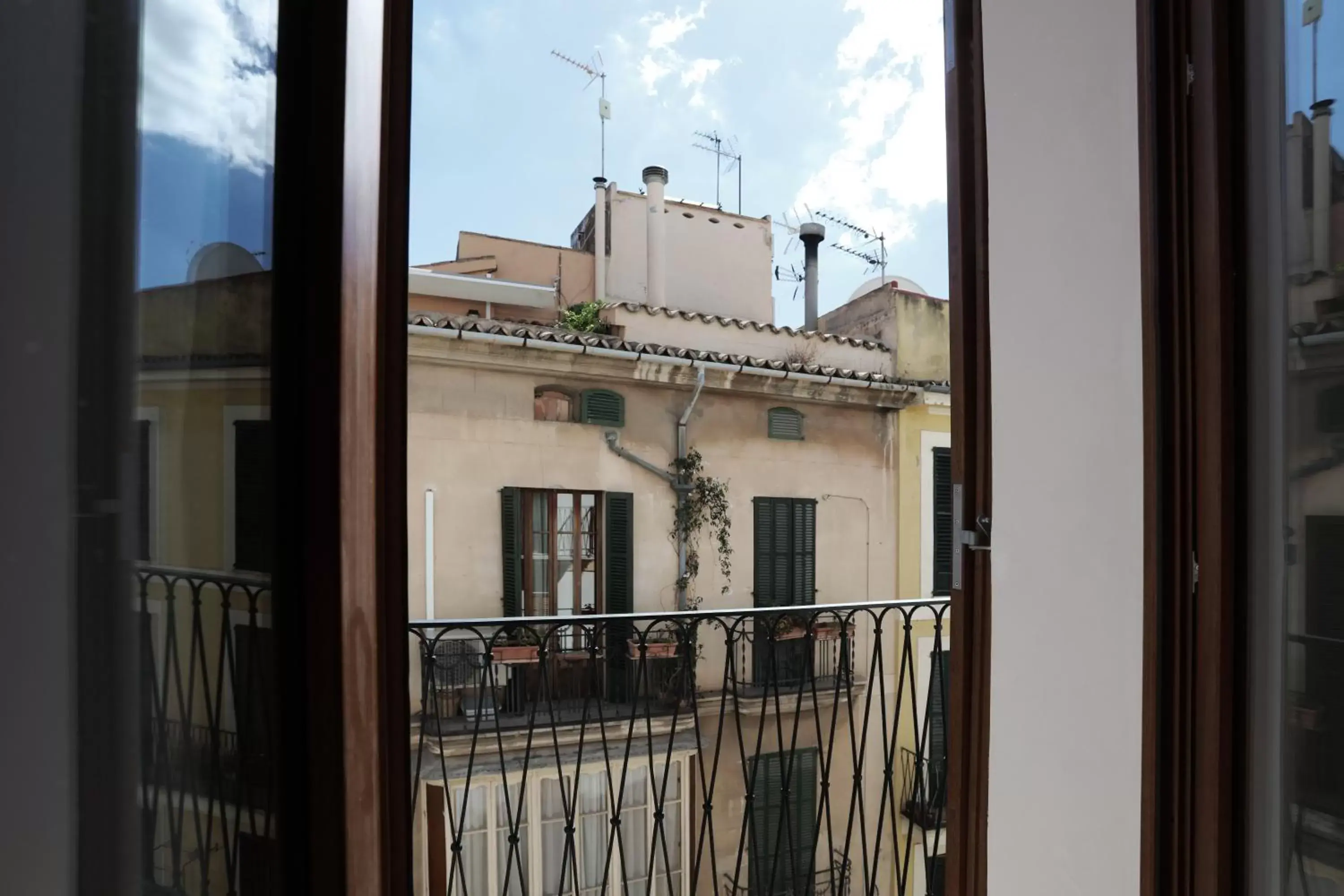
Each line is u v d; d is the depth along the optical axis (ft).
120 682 1.84
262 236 2.07
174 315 1.92
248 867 2.04
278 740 2.08
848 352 24.80
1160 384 3.81
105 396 1.81
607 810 17.21
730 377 20.34
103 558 1.81
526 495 18.78
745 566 20.90
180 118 1.94
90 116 1.77
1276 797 3.49
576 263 28.99
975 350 5.40
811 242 30.50
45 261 1.71
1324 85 3.32
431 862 15.88
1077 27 4.44
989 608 5.24
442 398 17.93
